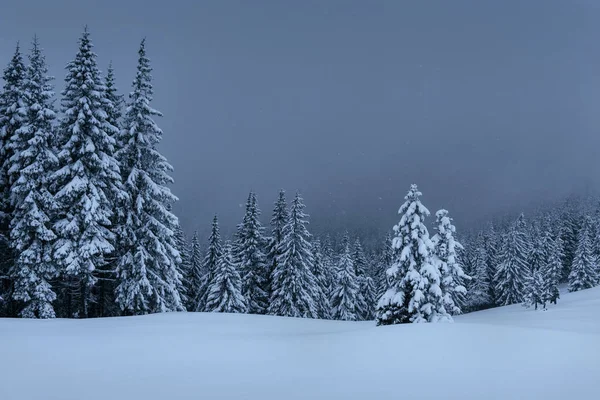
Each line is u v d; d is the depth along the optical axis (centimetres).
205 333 1126
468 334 907
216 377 576
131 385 537
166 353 758
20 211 2062
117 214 2284
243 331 1273
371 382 545
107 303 2466
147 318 1700
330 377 573
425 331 967
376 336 927
